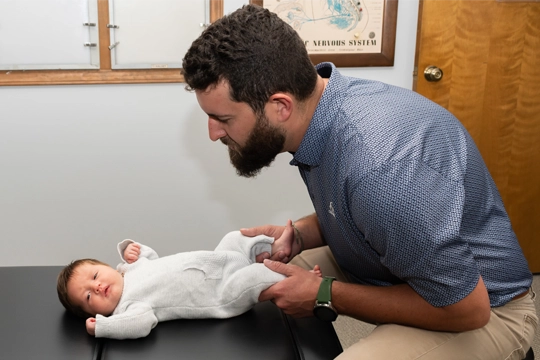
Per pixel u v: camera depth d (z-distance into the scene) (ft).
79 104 6.93
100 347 3.87
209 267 4.43
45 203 7.20
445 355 3.51
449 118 3.66
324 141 3.54
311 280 3.93
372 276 4.09
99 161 7.16
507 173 7.52
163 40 6.86
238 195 7.54
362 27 7.06
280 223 7.74
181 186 7.40
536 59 7.16
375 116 3.39
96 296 4.22
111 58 6.80
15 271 4.87
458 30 6.90
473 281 3.19
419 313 3.48
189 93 7.07
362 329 6.70
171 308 4.25
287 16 6.94
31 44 6.64
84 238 7.39
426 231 3.05
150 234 7.50
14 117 6.87
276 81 3.29
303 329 4.11
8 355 3.68
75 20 6.65
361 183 3.15
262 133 3.47
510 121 7.32
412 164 3.12
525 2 6.93
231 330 4.12
